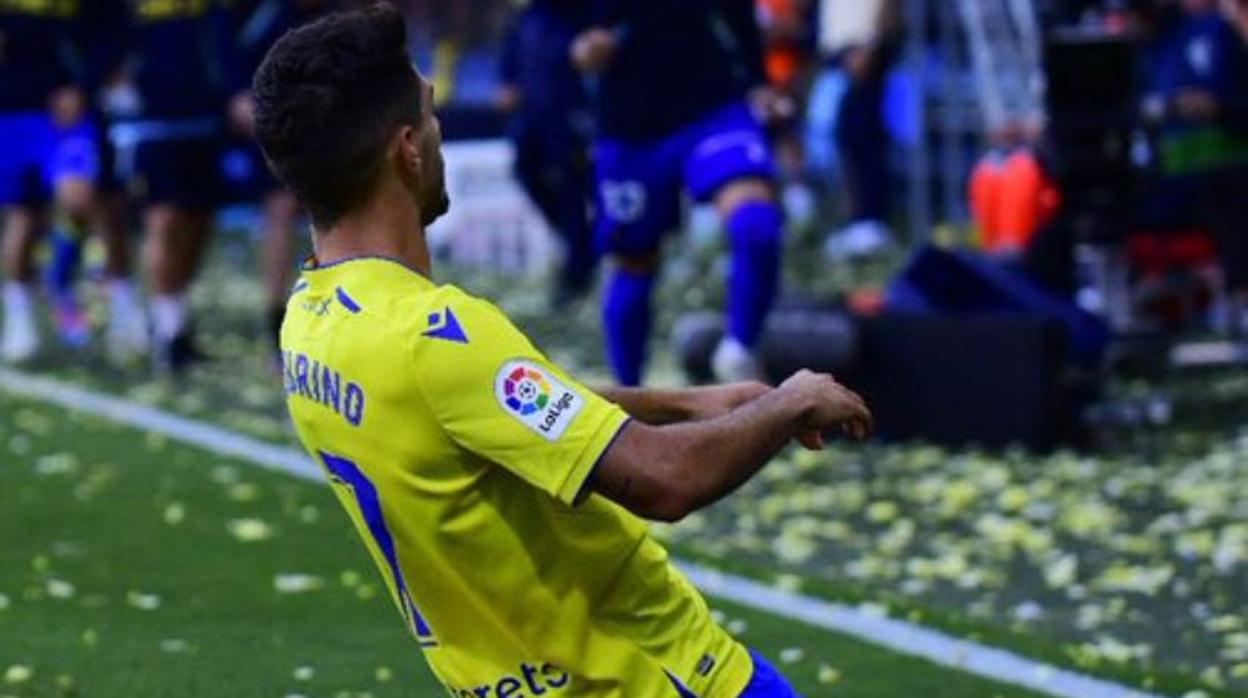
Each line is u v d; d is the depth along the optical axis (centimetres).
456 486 518
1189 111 1741
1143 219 1814
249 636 1029
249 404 1742
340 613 1073
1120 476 1363
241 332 2175
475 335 514
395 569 540
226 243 3042
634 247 1470
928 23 2544
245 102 1850
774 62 2617
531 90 2184
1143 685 920
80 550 1217
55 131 1986
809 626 1030
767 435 518
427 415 515
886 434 1495
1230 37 1731
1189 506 1273
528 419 508
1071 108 1530
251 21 1853
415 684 944
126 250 2069
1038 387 1440
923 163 2466
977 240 2162
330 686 941
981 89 2453
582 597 527
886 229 2530
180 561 1191
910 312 1484
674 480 508
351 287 528
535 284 2466
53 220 2303
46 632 1035
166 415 1691
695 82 1434
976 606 1073
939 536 1224
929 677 941
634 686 528
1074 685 927
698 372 1639
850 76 2488
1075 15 1725
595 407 511
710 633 540
